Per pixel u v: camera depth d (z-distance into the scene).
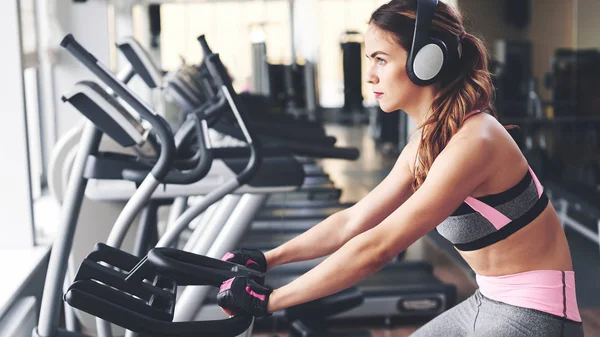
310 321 3.28
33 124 5.07
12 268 3.14
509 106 5.68
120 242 1.95
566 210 5.44
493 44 5.59
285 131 3.32
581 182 5.68
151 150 2.06
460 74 1.48
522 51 5.62
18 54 3.38
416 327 3.58
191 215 2.09
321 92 5.54
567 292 1.48
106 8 5.30
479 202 1.45
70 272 3.14
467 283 4.13
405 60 1.44
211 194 2.07
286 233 4.84
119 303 1.31
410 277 3.90
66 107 5.21
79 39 5.29
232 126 2.90
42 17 4.93
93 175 2.09
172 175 1.97
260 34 5.46
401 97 1.48
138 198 1.91
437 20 1.44
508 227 1.46
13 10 3.36
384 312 3.56
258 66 5.48
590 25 5.66
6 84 3.40
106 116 1.77
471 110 1.46
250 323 1.34
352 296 3.25
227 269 1.37
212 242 2.45
